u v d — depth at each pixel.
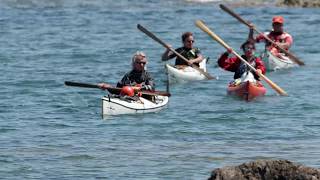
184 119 56.72
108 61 82.25
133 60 59.66
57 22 108.56
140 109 58.44
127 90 58.59
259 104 62.44
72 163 44.16
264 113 58.84
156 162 44.22
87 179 40.91
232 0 128.88
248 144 48.91
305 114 58.34
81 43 92.75
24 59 82.50
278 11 119.94
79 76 74.12
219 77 76.00
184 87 71.00
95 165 43.69
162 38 97.38
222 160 44.69
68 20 110.44
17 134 51.88
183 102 63.50
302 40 96.31
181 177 41.12
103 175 41.62
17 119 56.62
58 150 47.31
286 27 105.12
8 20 109.56
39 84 70.06
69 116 57.84
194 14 116.94
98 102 63.22
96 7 123.56
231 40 96.62
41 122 55.72
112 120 56.41
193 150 47.16
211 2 129.12
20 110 59.72
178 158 45.16
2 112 58.94
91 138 50.78
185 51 74.94
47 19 111.06
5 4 125.25
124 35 99.12
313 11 119.75
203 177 41.06
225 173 33.22
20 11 118.25
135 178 40.97
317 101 63.38
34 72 75.62
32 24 106.50
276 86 66.19
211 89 69.75
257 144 48.88
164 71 78.56
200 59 75.00
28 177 41.34
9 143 49.25
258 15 116.25
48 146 48.44
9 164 43.94
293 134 51.81
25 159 45.03
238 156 45.56
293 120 56.25
